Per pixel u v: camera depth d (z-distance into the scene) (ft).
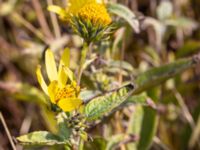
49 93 1.01
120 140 1.40
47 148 1.55
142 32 1.89
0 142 1.78
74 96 1.02
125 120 1.61
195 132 1.71
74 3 1.13
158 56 1.83
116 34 1.44
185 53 1.82
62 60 1.07
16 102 1.84
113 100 1.05
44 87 1.03
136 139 1.41
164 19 1.78
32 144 1.03
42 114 1.66
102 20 1.09
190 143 1.72
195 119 1.76
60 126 1.04
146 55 1.84
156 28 1.78
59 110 1.02
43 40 1.81
